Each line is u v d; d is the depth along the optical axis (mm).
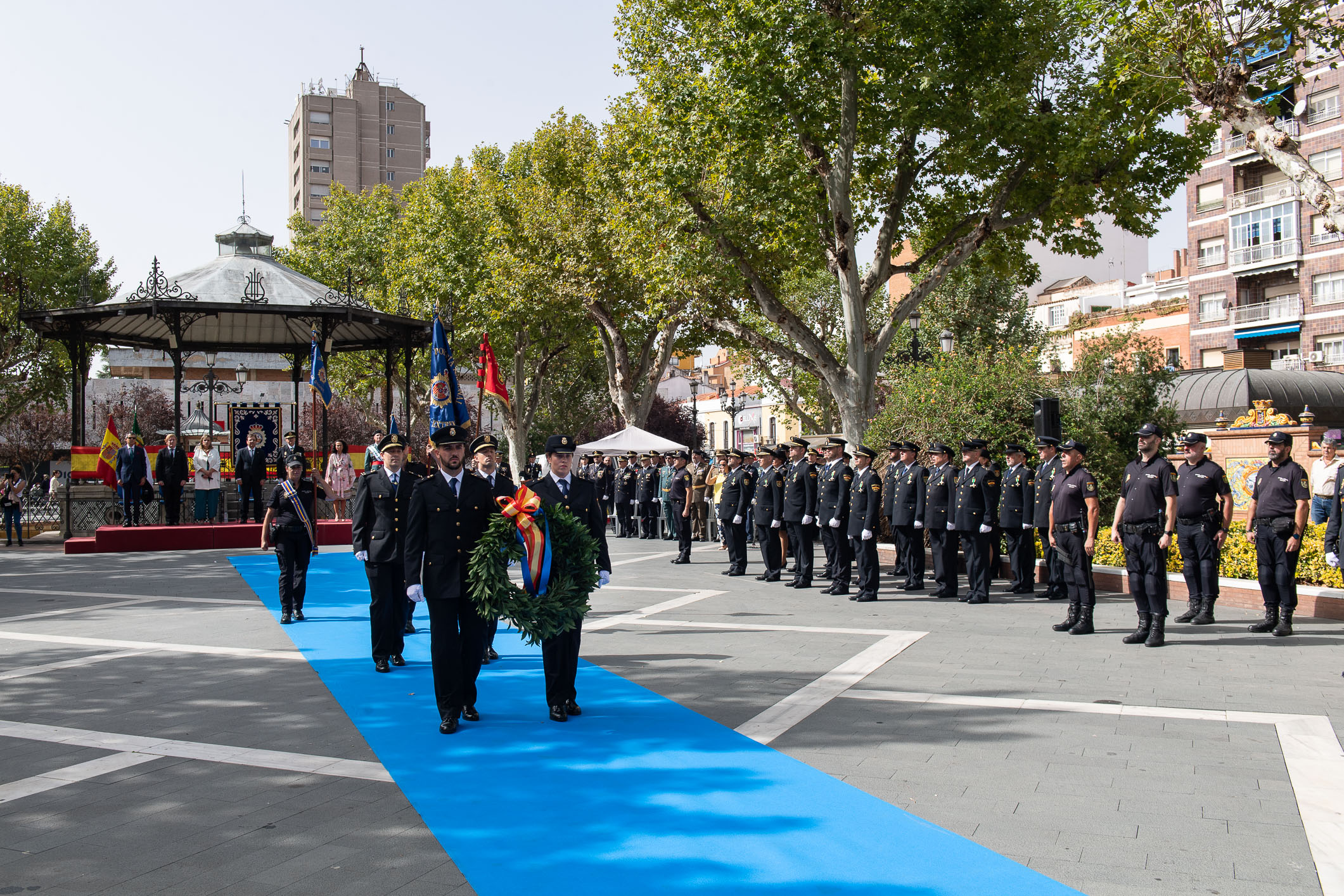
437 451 6320
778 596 12703
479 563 6043
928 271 21266
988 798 4762
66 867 3998
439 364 14281
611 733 6031
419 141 101688
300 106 95688
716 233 18141
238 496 22516
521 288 29344
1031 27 17359
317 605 12055
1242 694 6910
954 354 17188
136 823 4508
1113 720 6195
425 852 4141
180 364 20188
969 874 3865
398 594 8273
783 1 16078
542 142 30203
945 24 16922
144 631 10086
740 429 67062
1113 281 51094
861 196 20750
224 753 5648
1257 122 10570
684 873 3896
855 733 5953
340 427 52812
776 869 3928
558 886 3789
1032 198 19078
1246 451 17219
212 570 16062
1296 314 38375
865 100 18156
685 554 17609
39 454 51500
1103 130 17188
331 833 4371
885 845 4172
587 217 27766
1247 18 12562
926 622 10320
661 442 26875
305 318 21594
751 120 16828
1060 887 3744
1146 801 4711
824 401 33844
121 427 51531
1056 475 9875
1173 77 11547
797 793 4859
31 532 24953
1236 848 4121
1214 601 10211
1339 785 4914
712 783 5027
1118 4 12281
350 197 44094
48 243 38875
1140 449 9070
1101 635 9453
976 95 17656
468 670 6402
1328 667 7855
